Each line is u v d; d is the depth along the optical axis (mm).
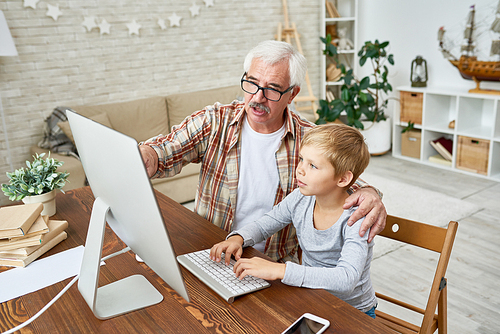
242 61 4605
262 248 1526
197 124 1499
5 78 3373
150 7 3930
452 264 2418
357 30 5004
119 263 1197
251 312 935
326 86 5156
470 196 3344
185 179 3412
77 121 974
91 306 928
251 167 1504
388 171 4082
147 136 3713
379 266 2445
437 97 4156
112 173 848
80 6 3592
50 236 1286
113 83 3883
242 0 4449
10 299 1036
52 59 3549
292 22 4684
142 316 945
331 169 1055
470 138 3771
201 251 1205
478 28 3754
